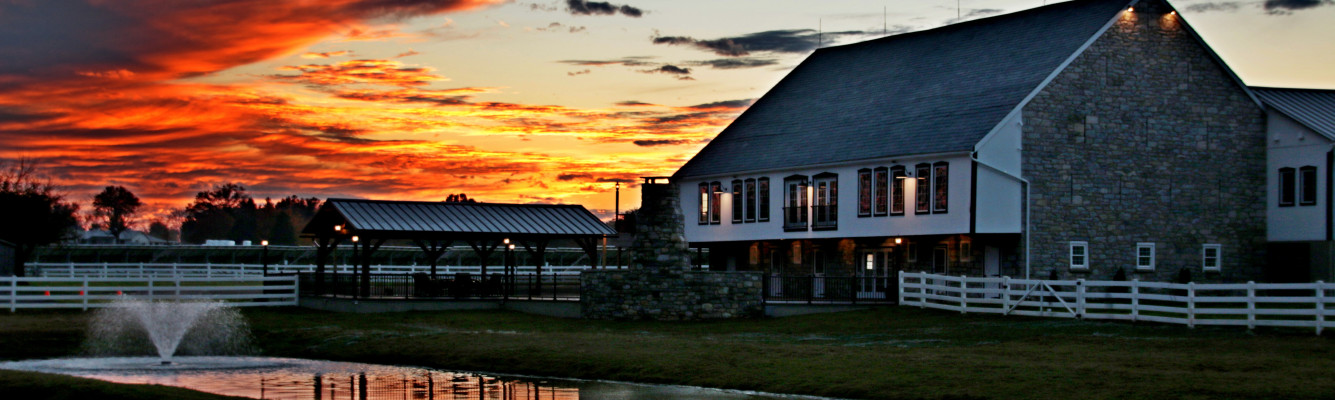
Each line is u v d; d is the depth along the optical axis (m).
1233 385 25.19
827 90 59.19
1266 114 50.44
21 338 38.75
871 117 53.59
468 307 49.75
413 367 34.19
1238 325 34.59
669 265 45.28
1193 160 49.34
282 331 41.22
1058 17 51.03
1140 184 48.41
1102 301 47.03
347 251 92.44
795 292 50.59
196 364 34.72
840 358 31.33
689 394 28.28
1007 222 45.91
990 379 27.31
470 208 54.22
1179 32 49.47
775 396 27.72
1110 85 48.16
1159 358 29.20
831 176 52.66
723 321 44.34
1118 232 47.84
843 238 52.12
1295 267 49.62
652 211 45.69
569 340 36.72
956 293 47.50
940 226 47.62
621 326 43.25
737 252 59.75
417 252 93.00
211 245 99.44
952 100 50.38
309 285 52.59
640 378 30.77
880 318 41.25
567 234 53.66
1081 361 29.27
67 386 25.78
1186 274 48.44
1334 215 46.94
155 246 93.50
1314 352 29.16
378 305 48.16
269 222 190.75
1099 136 47.81
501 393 29.08
